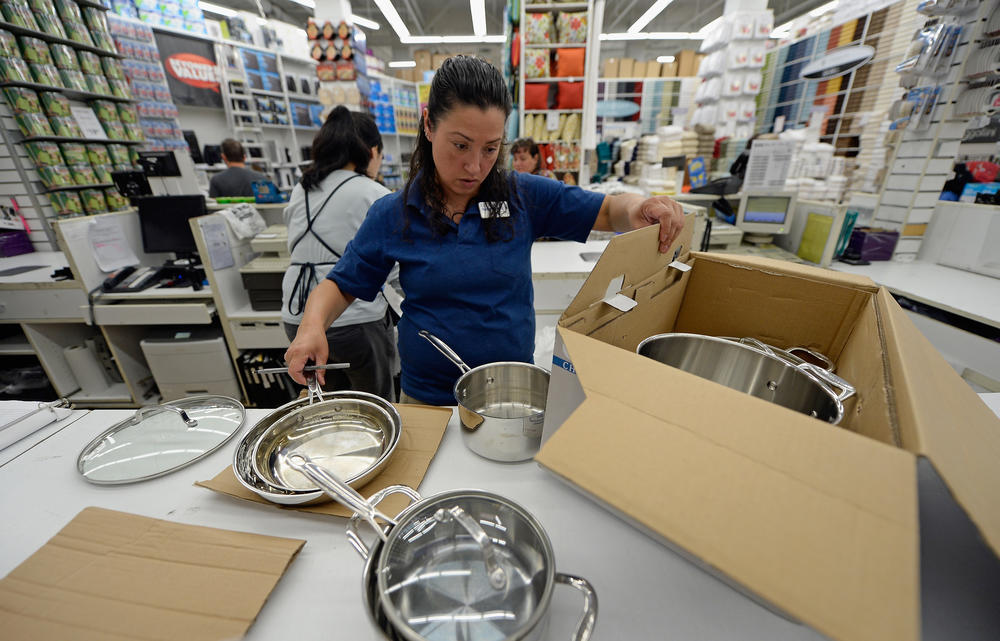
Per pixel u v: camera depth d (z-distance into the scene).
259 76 5.25
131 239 2.36
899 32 2.92
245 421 0.85
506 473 0.69
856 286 0.78
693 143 3.27
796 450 0.36
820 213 2.26
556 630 0.47
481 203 0.94
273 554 0.54
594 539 0.58
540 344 1.83
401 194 0.96
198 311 2.17
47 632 0.45
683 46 9.46
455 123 0.77
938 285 1.82
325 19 3.71
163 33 4.38
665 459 0.38
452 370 1.04
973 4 1.80
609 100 5.01
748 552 0.30
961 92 1.93
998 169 2.15
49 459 0.75
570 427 0.42
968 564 0.50
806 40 3.89
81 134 2.82
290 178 5.82
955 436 0.38
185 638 0.44
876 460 0.34
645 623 0.48
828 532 0.30
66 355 2.45
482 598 0.43
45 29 2.56
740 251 2.46
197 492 0.67
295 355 0.81
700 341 0.77
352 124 1.46
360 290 1.02
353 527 0.50
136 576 0.51
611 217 1.03
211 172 4.78
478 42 8.90
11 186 2.67
